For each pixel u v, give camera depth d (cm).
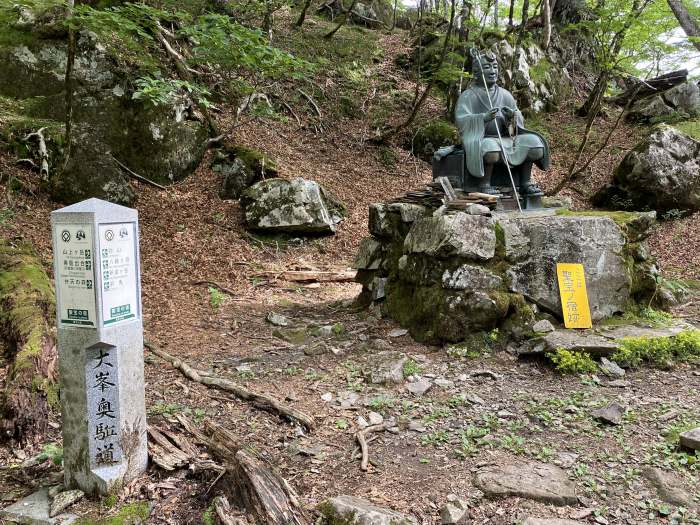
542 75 1639
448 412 417
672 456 347
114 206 296
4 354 468
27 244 719
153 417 392
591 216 595
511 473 330
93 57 1026
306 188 1034
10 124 919
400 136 1462
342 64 1667
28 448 369
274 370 510
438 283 564
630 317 580
